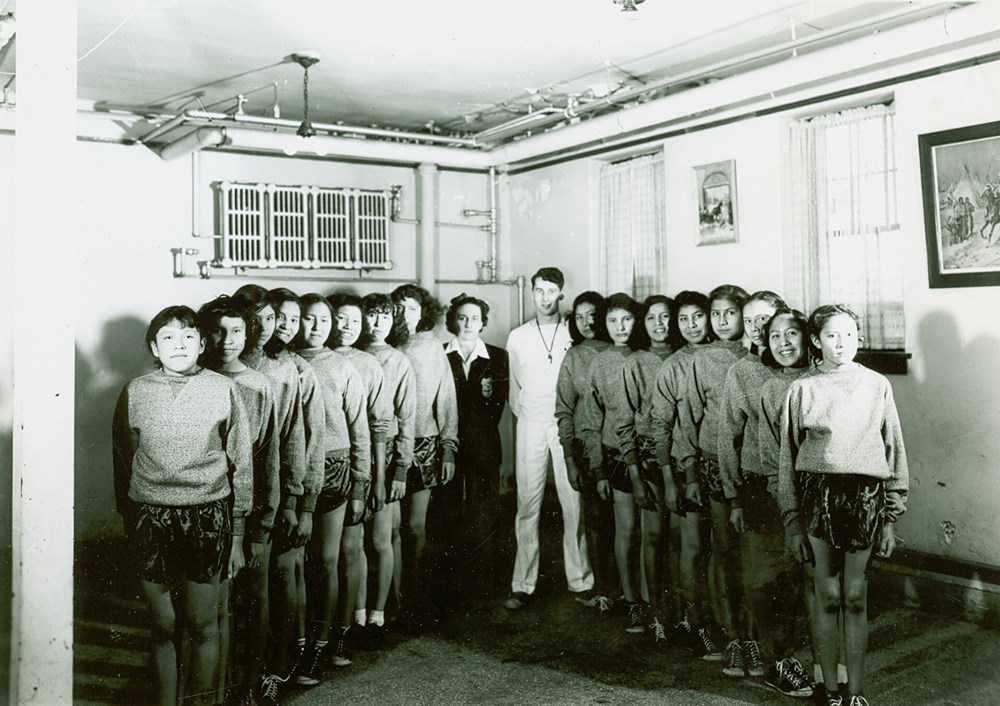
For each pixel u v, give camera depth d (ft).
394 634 11.07
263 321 9.37
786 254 13.79
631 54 12.67
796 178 13.76
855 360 12.64
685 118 14.99
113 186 15.49
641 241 16.92
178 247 16.24
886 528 8.59
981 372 11.26
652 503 11.12
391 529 11.50
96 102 14.93
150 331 8.39
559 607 12.05
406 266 18.98
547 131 16.51
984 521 11.26
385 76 13.62
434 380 11.87
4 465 12.89
